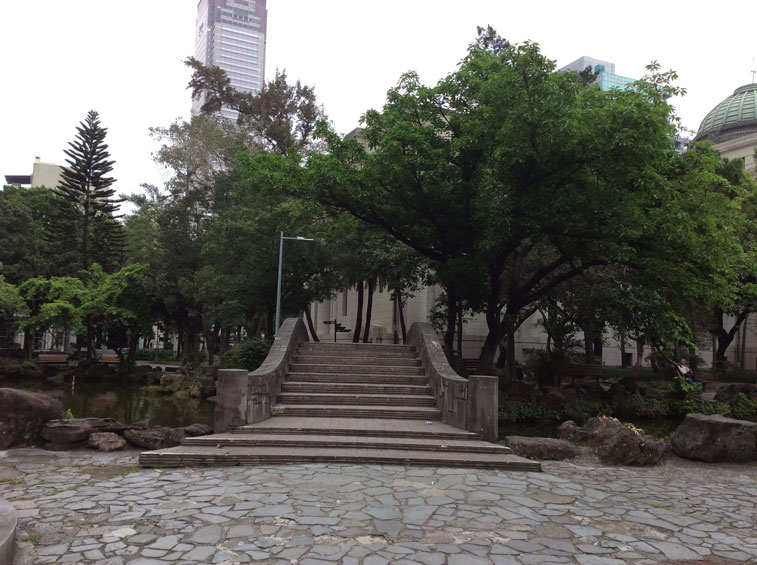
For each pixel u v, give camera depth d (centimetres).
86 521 517
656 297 1488
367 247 2334
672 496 696
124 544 457
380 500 605
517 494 659
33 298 3612
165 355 6191
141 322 3522
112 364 3778
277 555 438
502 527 529
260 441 854
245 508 562
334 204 1596
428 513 563
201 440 851
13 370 3297
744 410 2097
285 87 3547
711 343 3828
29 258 3684
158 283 3341
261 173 1597
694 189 1377
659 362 2738
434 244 1738
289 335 1468
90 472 733
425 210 1555
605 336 3269
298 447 855
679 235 1234
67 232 3603
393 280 2305
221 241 2536
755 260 1570
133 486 653
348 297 4406
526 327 3466
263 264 2564
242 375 952
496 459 820
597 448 928
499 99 1297
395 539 484
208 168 3278
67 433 894
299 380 1305
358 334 2864
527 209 1316
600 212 1284
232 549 448
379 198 1575
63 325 3356
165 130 3216
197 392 2511
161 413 1936
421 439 913
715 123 4891
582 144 1205
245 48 16838
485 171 1393
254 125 3262
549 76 1266
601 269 1859
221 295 2675
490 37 2791
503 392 1894
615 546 490
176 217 3259
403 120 1495
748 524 581
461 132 1488
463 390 995
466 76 1455
